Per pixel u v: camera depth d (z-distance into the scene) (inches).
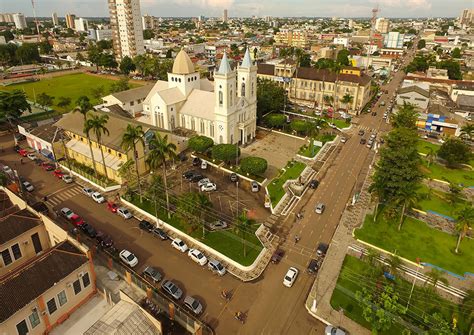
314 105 6087.6
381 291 2026.3
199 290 2110.0
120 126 3666.3
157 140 2743.6
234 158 3629.4
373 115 5649.6
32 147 4097.0
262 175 3511.3
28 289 1743.4
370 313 1822.1
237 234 2588.6
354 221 2807.6
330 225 2763.3
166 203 2945.4
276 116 4667.8
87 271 2000.5
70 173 3513.8
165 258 2375.7
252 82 4229.8
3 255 2158.0
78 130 3735.2
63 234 2166.6
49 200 3046.3
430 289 2108.8
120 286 2130.9
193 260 2358.5
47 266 1867.6
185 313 1941.4
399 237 2615.7
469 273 2268.7
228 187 3292.3
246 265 2288.4
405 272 2274.9
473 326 1774.1
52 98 5580.7
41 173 3531.0
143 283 2074.3
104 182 3282.5
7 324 1628.9
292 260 2380.7
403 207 2642.7
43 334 1808.6
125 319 1734.7
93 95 6117.1
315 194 3218.5
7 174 3425.2
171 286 2070.6
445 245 2541.8
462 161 3671.3
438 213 2942.9
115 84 6407.5
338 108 5974.4
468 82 6446.9
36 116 5152.6
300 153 4042.8
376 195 2684.5
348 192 3255.4
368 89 6087.6
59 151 3779.5
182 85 4483.3
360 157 4035.4
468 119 5000.0
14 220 2271.2
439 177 3599.9
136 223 2738.7
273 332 1849.2
